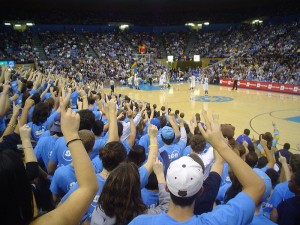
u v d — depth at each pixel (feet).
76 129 5.29
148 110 32.73
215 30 153.17
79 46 134.31
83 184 4.90
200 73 124.36
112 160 9.12
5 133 9.58
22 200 4.17
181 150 15.72
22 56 115.55
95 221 7.44
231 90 98.17
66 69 109.91
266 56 117.29
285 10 133.59
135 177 7.36
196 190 5.62
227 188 11.35
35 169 6.92
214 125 6.07
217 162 8.70
